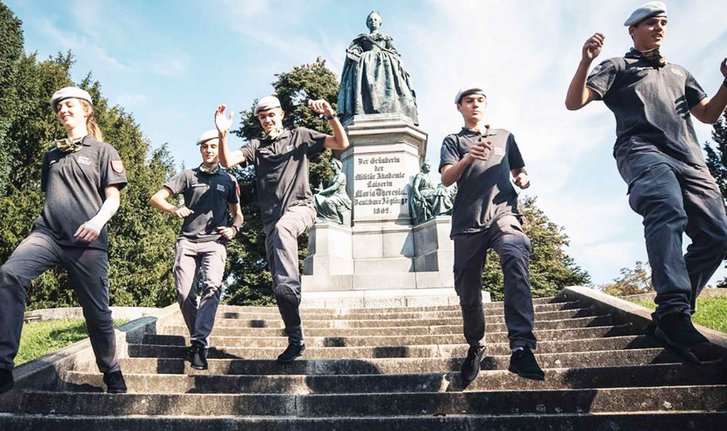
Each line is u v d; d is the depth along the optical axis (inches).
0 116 895.1
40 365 193.3
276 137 221.0
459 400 173.2
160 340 276.2
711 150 996.6
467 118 194.7
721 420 146.4
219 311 371.2
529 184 191.3
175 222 1039.6
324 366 222.7
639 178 153.5
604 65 169.9
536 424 155.2
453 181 175.3
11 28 970.7
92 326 173.0
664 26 168.1
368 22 645.3
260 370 221.9
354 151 562.9
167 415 174.9
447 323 343.9
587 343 238.5
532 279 1227.2
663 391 165.8
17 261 154.3
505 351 253.4
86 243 167.3
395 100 589.0
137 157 1042.1
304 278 490.3
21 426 161.5
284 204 211.3
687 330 137.8
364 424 160.2
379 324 351.3
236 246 1054.4
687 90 172.2
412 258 510.0
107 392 180.2
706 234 153.6
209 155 248.7
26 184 922.7
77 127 183.3
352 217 536.4
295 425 161.0
